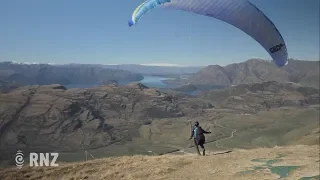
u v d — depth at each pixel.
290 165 19.59
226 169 19.31
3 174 19.34
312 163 19.84
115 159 23.27
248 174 18.08
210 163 20.89
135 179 18.14
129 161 22.20
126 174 19.08
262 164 20.16
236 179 17.28
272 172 18.22
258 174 17.97
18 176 19.06
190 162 21.36
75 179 18.55
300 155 22.59
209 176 18.08
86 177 18.83
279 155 22.97
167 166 20.33
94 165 21.47
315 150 24.27
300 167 18.97
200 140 23.92
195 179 17.66
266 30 23.52
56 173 19.69
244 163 20.61
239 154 23.77
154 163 21.28
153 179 17.95
